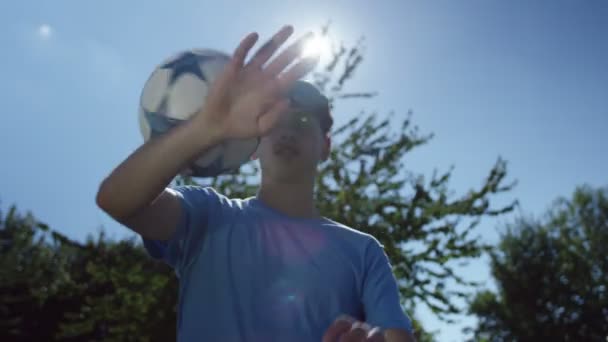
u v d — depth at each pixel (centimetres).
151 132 126
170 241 141
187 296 142
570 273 2438
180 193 147
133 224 124
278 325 135
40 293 1209
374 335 82
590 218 2545
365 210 682
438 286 681
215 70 127
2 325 1692
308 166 168
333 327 83
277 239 148
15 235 1750
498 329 2408
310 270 145
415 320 734
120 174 107
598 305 2325
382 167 730
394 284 154
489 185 691
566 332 2317
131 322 774
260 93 100
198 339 135
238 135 103
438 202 692
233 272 141
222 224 150
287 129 166
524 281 2458
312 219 162
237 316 135
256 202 164
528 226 2630
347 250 154
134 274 761
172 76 126
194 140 104
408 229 672
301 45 103
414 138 763
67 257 1583
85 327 787
